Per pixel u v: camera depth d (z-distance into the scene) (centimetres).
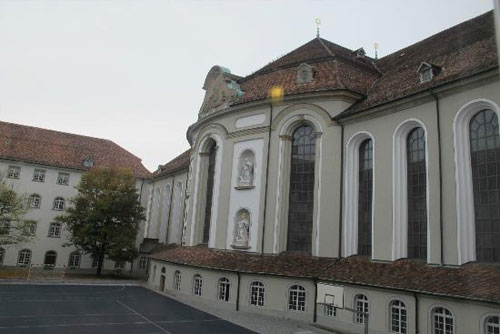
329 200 3042
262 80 3744
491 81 2194
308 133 3303
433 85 2458
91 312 2927
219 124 3859
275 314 2923
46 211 6066
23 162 6003
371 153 2947
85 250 5434
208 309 3191
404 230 2598
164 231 6009
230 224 3531
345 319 2564
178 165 5944
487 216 2194
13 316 2653
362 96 3188
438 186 2381
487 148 2234
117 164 6719
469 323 1938
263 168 3400
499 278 1955
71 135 6862
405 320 2242
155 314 2945
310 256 3047
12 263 5788
